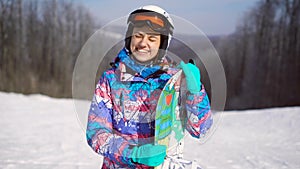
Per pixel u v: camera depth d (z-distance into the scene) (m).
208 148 5.79
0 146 6.01
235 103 11.41
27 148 5.93
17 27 25.22
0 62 23.81
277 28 21.64
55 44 21.11
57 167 4.71
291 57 20.62
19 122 9.08
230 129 7.87
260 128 7.93
